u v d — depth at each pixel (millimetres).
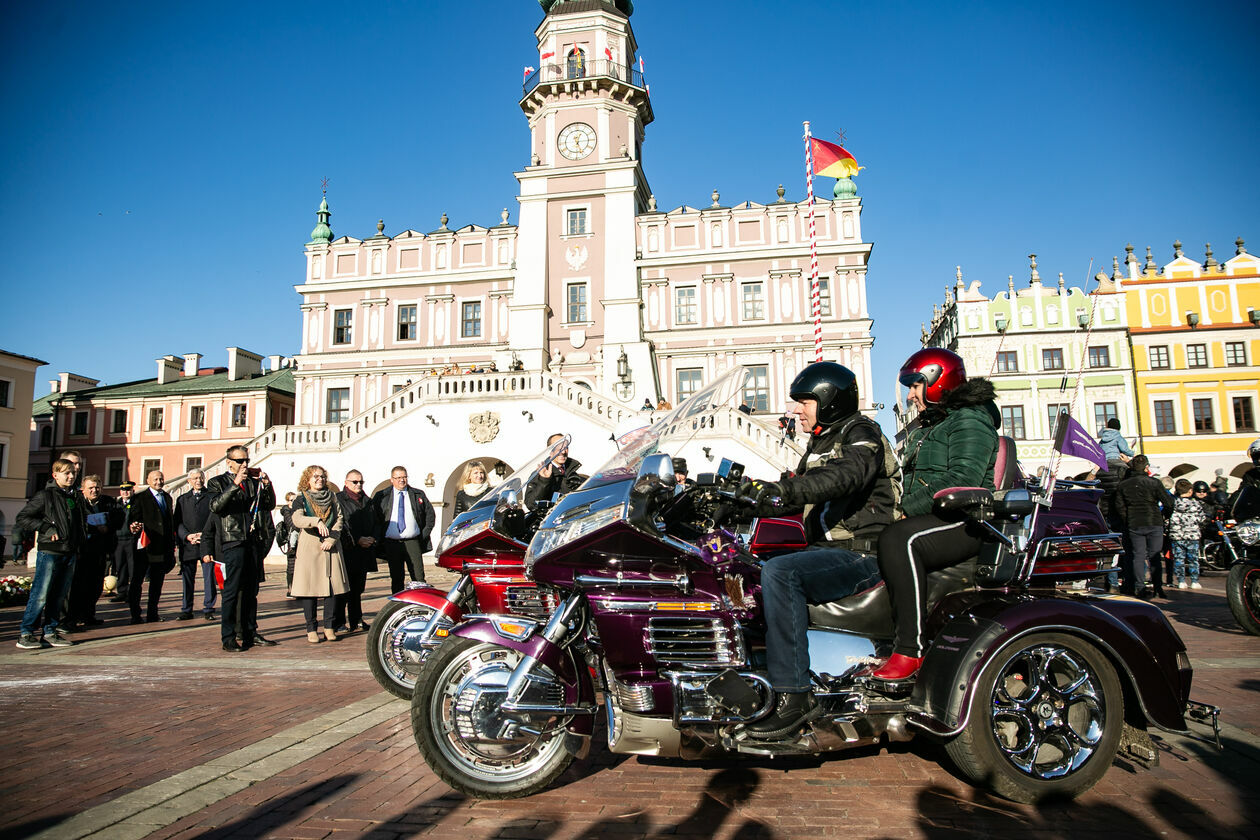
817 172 12266
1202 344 37844
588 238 35688
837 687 3529
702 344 35156
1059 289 38656
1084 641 3477
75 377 51938
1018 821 3162
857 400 3887
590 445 23922
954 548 3600
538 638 3525
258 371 50719
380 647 5508
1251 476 8477
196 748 4277
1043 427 37750
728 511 3613
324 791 3572
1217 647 6992
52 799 3500
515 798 3484
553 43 37312
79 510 8250
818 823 3160
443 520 24391
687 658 3451
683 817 3244
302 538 8156
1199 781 3568
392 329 37844
